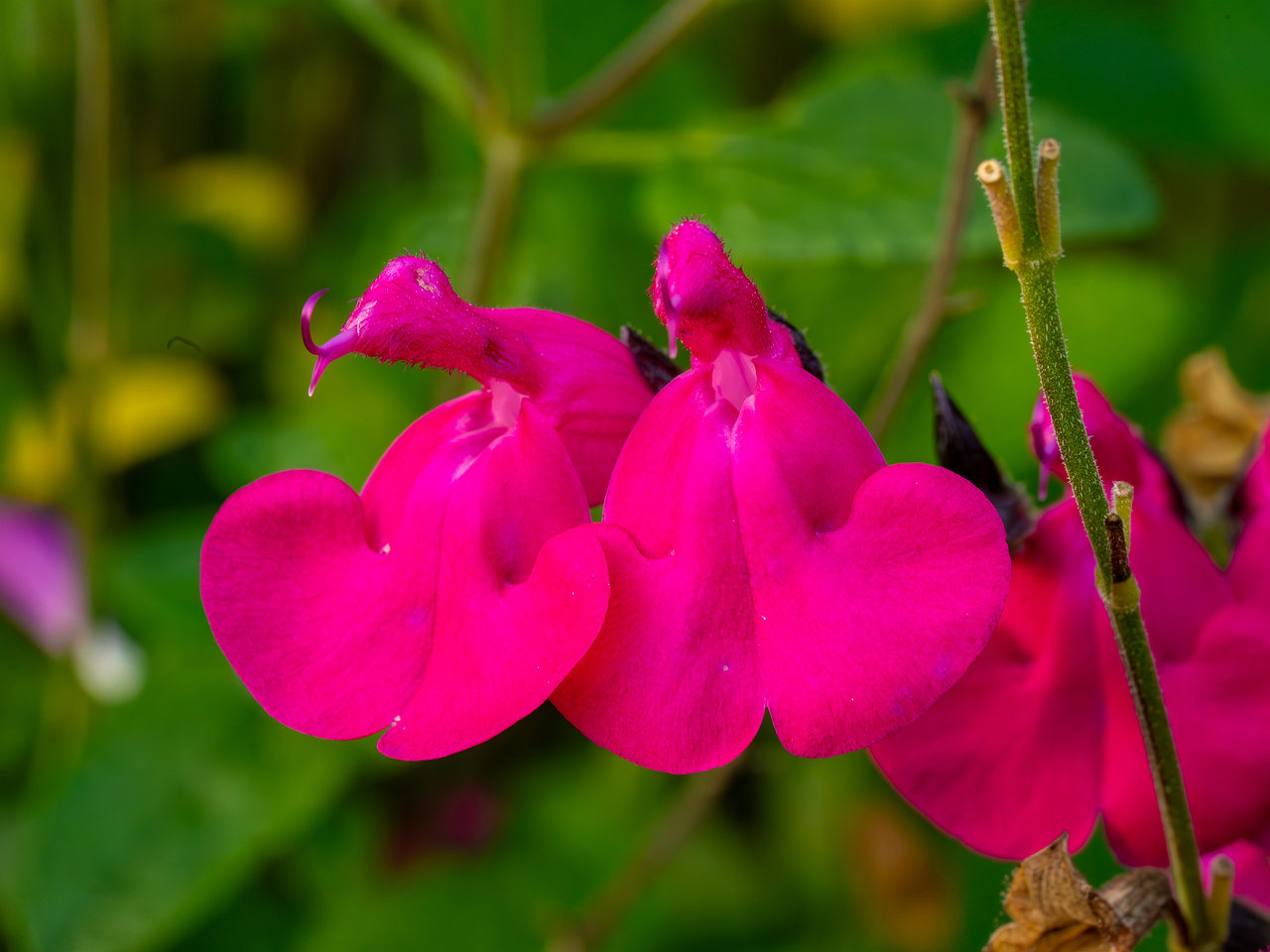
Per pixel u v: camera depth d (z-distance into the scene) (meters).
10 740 0.26
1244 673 0.16
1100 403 0.16
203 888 0.20
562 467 0.15
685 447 0.15
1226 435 0.19
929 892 0.24
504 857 0.24
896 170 0.21
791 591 0.15
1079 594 0.16
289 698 0.15
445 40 0.21
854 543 0.15
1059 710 0.16
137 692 0.22
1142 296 0.24
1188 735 0.16
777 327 0.16
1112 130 0.26
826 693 0.15
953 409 0.16
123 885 0.20
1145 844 0.16
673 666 0.15
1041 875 0.15
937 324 0.19
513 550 0.15
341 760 0.21
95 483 0.26
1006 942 0.16
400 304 0.16
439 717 0.15
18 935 0.23
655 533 0.15
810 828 0.25
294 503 0.15
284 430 0.25
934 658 0.15
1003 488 0.16
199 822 0.21
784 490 0.15
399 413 0.25
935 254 0.19
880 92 0.22
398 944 0.23
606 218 0.25
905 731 0.16
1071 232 0.20
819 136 0.22
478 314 0.16
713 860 0.25
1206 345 0.26
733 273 0.15
